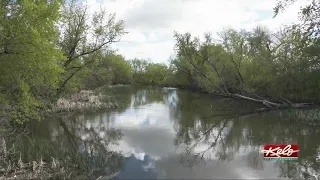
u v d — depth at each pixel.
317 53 20.67
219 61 33.97
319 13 16.50
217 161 11.55
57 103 23.53
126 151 12.98
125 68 51.88
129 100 36.06
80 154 11.26
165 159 11.83
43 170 9.73
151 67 89.12
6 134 14.49
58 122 19.75
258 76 27.22
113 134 16.45
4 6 13.31
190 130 17.55
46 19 13.55
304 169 10.40
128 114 23.70
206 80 34.62
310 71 21.98
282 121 19.78
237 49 33.19
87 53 24.36
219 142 14.65
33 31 12.31
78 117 21.89
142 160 11.62
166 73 80.38
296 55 22.83
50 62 13.81
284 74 23.83
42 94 20.22
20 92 14.45
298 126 17.98
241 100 30.06
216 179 9.50
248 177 9.73
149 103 32.62
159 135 16.27
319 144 13.58
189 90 56.28
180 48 34.91
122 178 9.54
